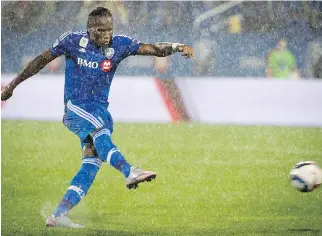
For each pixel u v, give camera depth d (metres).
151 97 36.84
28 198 22.81
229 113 36.66
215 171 26.94
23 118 36.97
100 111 17.83
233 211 21.55
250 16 43.09
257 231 19.22
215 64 42.47
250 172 26.97
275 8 42.47
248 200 23.00
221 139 32.88
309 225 20.09
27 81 37.31
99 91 18.05
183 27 43.03
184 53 18.19
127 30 43.03
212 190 24.20
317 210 21.92
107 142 16.95
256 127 35.50
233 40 42.75
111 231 18.81
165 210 21.48
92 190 23.86
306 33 42.62
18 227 19.12
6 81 36.94
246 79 37.00
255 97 36.69
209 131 34.47
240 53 42.66
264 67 42.34
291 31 42.66
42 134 33.25
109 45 17.84
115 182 25.02
